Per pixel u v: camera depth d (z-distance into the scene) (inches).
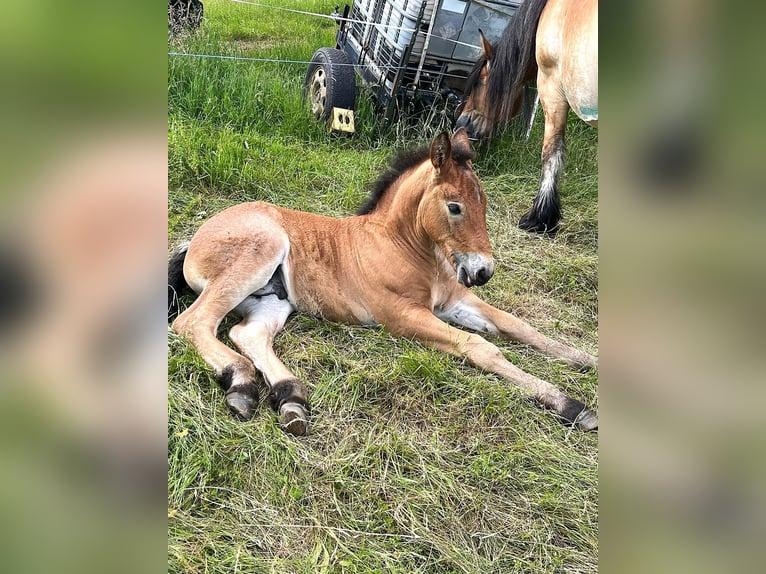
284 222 125.8
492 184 202.2
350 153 201.9
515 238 175.8
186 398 96.7
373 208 131.6
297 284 125.0
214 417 95.9
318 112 219.8
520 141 224.7
